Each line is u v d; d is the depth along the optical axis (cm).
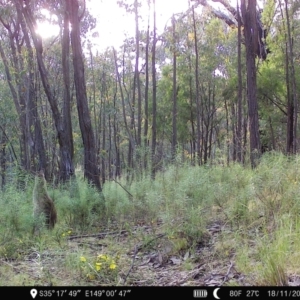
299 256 407
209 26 2141
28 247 613
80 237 688
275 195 600
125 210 805
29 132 1659
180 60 2244
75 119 2191
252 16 1196
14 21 1819
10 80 1716
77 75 995
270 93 1750
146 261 527
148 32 1848
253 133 1168
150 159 1082
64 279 457
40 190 732
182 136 2384
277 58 1748
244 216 579
